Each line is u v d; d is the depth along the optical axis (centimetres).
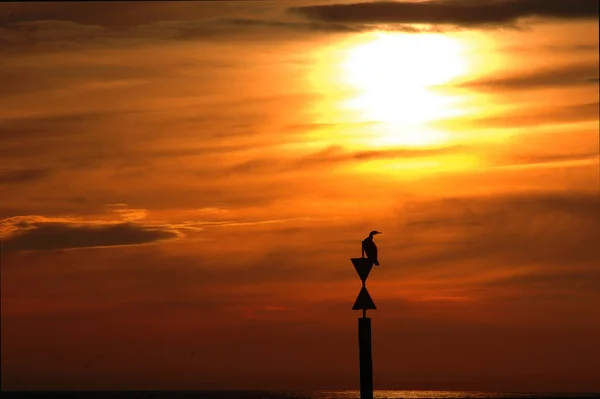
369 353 6900
